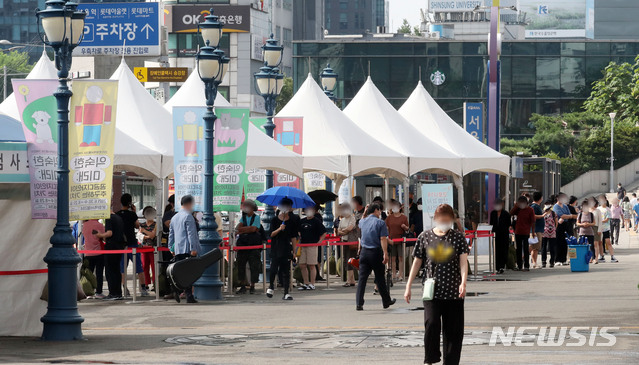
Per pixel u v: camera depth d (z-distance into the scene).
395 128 60.78
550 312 36.44
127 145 47.25
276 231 44.72
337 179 66.31
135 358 26.30
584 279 53.31
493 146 74.50
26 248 31.62
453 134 63.34
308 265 51.34
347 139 56.56
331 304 42.19
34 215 30.81
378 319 35.78
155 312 39.50
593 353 26.05
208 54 44.38
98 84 31.81
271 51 56.16
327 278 51.34
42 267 31.75
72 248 30.88
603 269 60.94
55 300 30.56
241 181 45.59
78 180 31.66
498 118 74.50
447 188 53.81
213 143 45.44
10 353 27.53
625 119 190.12
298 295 47.28
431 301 22.62
